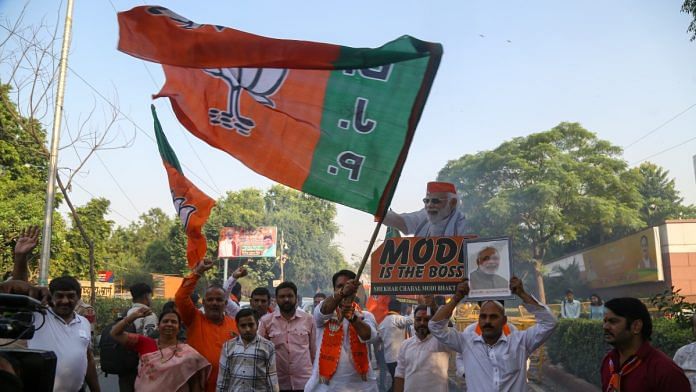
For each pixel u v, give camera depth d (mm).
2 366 3018
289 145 5324
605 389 4207
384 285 6148
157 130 6789
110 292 28375
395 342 9773
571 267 41250
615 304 4113
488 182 36344
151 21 4898
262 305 8484
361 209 5121
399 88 5148
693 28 10508
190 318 6465
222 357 6070
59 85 14281
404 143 5105
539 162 35219
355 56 4797
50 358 3830
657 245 28375
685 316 7938
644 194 59062
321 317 6086
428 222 8969
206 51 4840
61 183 13969
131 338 5934
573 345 11609
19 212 20250
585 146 35906
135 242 58500
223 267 54250
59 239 21438
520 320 12336
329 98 5285
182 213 6582
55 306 5273
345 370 6039
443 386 6609
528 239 35344
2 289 4895
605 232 37250
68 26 14453
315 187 5203
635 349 4074
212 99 5535
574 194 34344
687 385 3869
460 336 5332
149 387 5754
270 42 4797
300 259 63812
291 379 6695
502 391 4969
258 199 58281
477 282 5301
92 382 5770
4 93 15648
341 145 5215
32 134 14578
